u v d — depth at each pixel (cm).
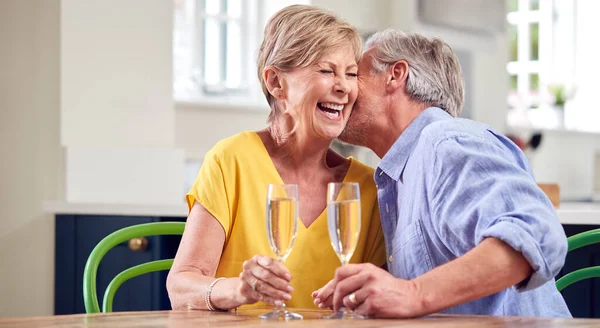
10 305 336
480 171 147
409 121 177
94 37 344
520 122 625
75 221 319
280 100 180
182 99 437
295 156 184
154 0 360
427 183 159
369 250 189
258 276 143
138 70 357
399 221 171
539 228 137
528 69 684
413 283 136
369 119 179
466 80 557
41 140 339
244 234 179
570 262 251
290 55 174
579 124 711
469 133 156
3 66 340
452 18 535
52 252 331
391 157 173
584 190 686
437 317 138
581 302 250
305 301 178
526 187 143
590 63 712
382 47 178
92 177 341
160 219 299
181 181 366
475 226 143
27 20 340
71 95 338
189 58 449
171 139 368
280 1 468
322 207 185
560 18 705
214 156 182
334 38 173
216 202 177
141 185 354
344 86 174
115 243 189
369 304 135
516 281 136
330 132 176
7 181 339
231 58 468
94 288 181
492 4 577
